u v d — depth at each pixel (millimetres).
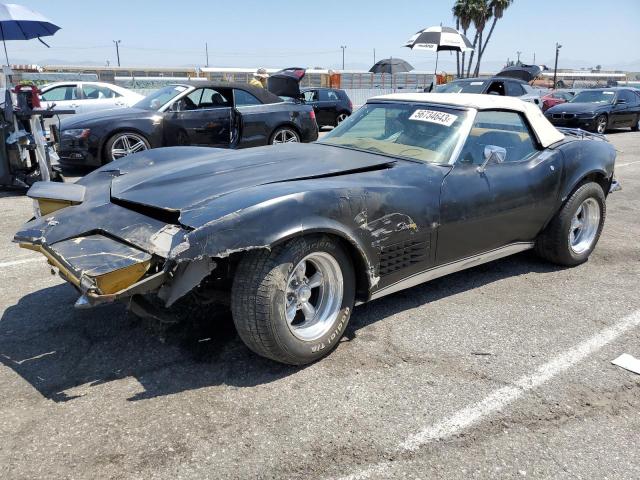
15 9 8664
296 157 3488
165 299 2594
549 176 3959
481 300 3791
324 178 3037
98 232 2803
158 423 2383
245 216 2467
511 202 3709
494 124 3807
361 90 31484
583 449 2293
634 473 2162
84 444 2242
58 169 7344
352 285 2955
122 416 2428
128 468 2111
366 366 2887
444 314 3553
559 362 2982
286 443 2271
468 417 2479
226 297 2922
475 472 2141
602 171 4355
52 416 2424
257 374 2781
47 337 3162
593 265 4574
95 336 3176
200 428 2354
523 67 18812
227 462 2152
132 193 3023
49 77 17234
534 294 3916
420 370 2865
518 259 4688
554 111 16984
